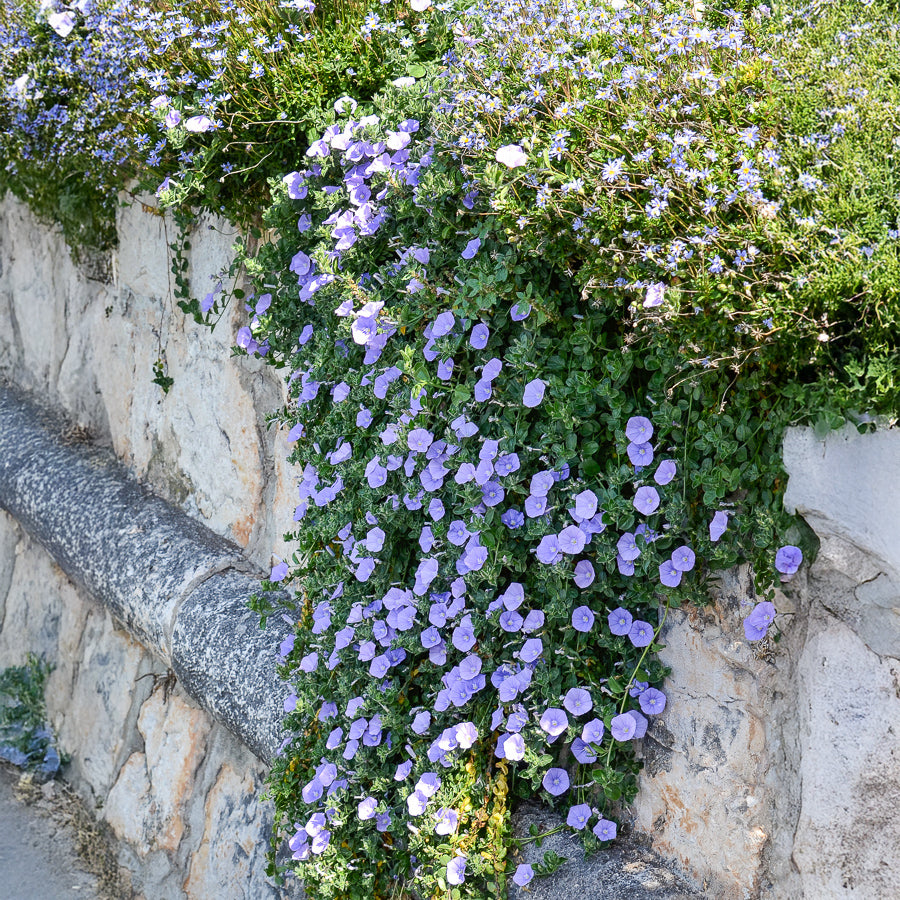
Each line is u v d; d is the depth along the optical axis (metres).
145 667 3.29
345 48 2.41
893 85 1.67
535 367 1.81
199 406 3.00
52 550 3.43
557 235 1.73
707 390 1.61
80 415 3.75
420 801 1.86
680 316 1.53
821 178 1.56
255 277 2.48
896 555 1.36
